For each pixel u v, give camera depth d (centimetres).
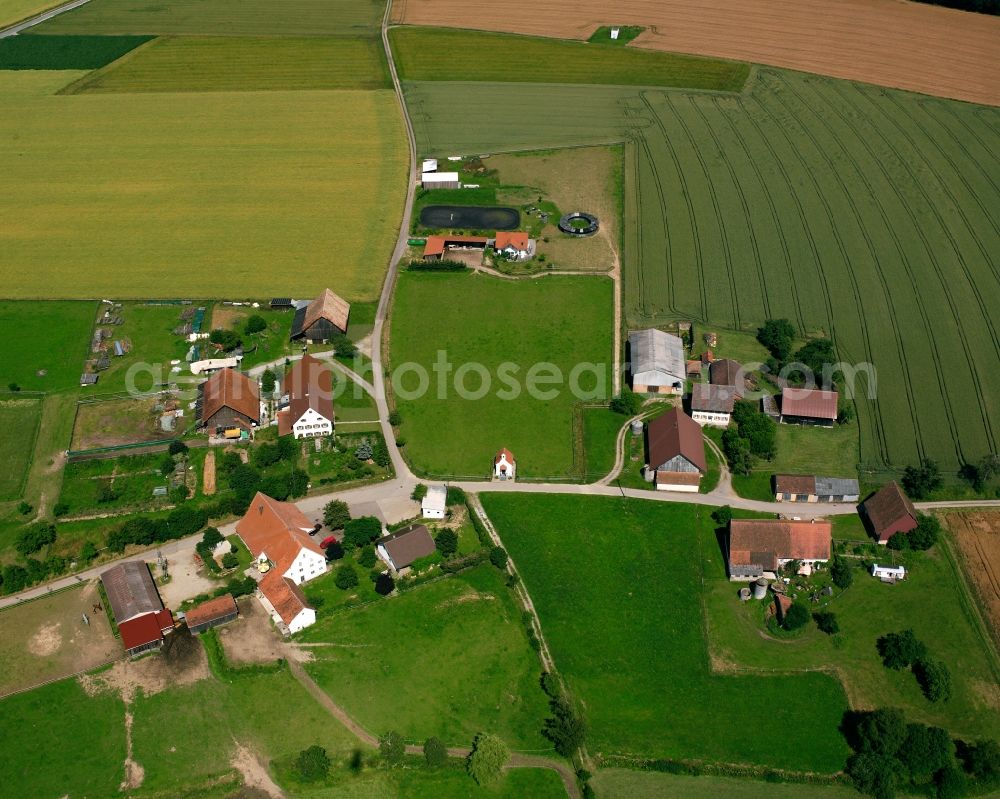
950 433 14888
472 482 14100
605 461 14438
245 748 10625
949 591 12362
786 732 10812
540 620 12069
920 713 10975
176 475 14162
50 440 14825
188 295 18075
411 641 11756
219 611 11888
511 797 10206
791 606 11919
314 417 14650
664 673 11450
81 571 12756
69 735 10756
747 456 14425
